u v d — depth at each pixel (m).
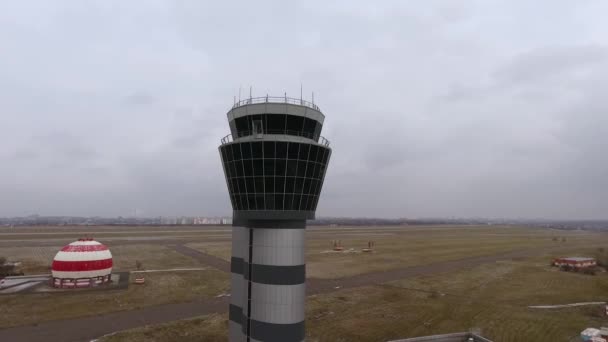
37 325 35.97
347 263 77.56
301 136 25.44
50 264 69.12
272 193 24.47
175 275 61.00
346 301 47.59
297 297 25.19
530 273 70.69
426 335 36.41
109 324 36.78
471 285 58.84
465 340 34.38
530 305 47.38
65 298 45.88
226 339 34.06
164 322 37.88
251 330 25.55
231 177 26.30
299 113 25.22
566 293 54.12
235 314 29.70
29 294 47.56
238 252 29.69
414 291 53.88
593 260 78.38
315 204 26.41
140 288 51.56
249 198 25.20
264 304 24.98
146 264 71.19
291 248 25.12
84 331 34.69
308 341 34.19
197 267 68.69
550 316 42.78
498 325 39.53
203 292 50.25
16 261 71.44
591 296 52.47
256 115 25.27
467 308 45.53
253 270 25.72
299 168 24.50
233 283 30.05
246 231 27.31
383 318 41.06
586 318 42.25
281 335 24.69
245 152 24.72
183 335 34.69
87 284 52.22
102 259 54.19
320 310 43.41
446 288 56.31
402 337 35.75
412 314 42.75
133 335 34.06
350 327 38.09
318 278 61.47
